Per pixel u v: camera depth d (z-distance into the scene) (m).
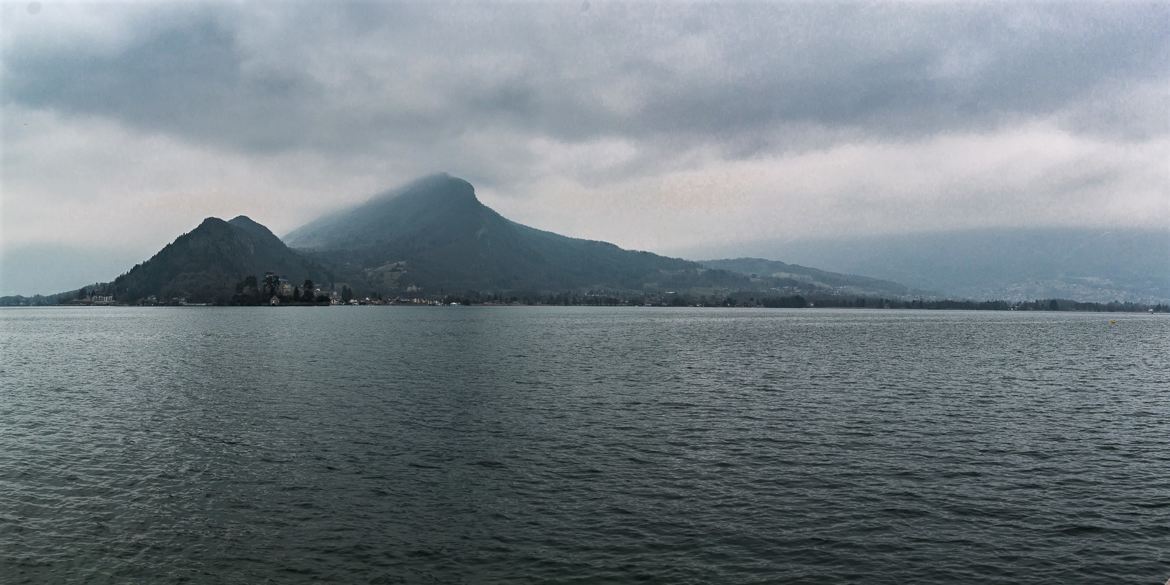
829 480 32.75
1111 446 39.91
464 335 146.00
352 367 79.38
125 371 75.62
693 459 36.50
